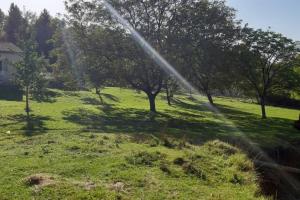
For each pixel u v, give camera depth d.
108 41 34.31
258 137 23.36
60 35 37.28
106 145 15.60
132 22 34.69
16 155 13.40
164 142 16.78
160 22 34.53
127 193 9.94
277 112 51.75
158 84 35.34
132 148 15.39
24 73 28.61
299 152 21.14
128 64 34.44
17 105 31.27
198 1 35.16
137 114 32.28
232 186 11.48
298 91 48.31
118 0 34.38
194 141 18.78
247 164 14.23
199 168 12.70
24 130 20.44
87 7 35.47
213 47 34.47
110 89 60.59
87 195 9.46
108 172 11.56
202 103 52.91
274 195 12.41
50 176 10.82
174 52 33.53
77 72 36.38
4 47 48.78
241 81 46.78
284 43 43.38
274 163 17.59
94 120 26.55
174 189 10.51
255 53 43.00
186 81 36.84
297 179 16.09
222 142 18.25
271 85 45.22
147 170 12.07
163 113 34.72
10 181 10.48
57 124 23.27
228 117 38.06
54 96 41.16
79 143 15.79
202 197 10.04
